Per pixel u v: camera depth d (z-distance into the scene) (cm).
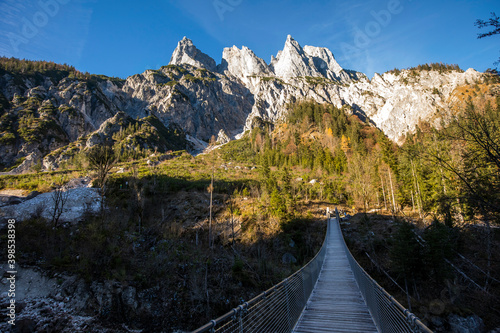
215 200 3709
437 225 1833
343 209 3900
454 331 1461
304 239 2938
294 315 761
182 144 14088
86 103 14062
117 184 3750
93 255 1850
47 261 1717
